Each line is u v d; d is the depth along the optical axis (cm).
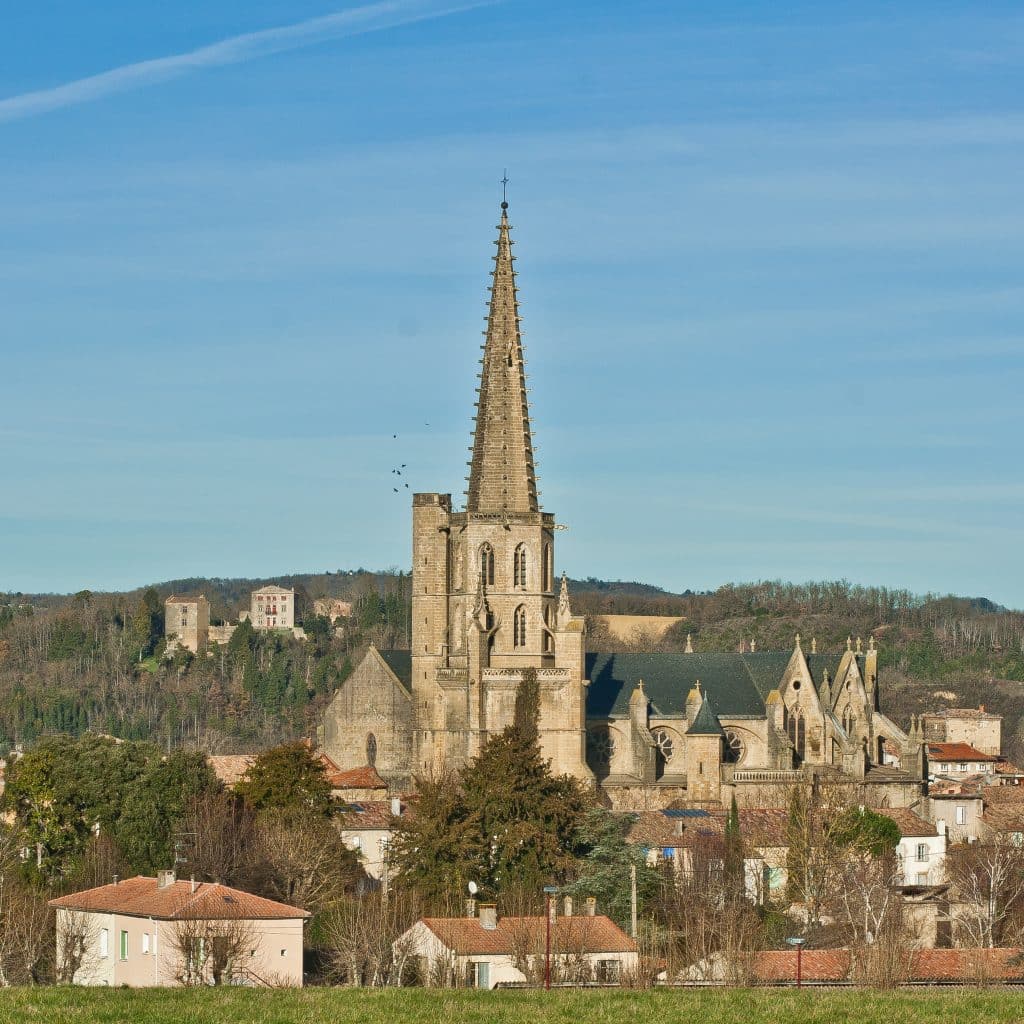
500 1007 13362
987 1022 13012
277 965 17350
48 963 18112
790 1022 13025
